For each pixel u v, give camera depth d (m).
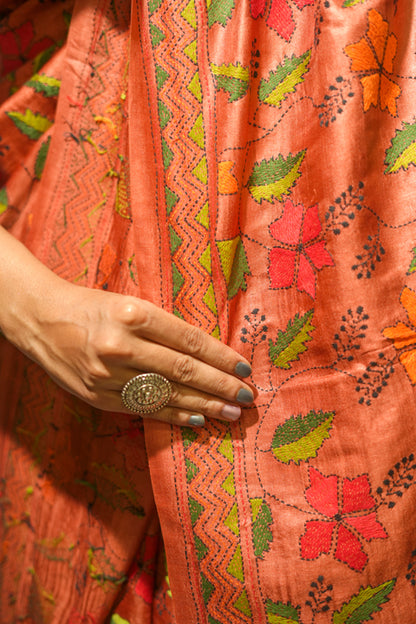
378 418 0.65
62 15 0.87
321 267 0.68
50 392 0.87
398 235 0.68
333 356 0.67
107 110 0.80
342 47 0.67
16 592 0.93
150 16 0.71
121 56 0.80
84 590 0.88
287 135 0.70
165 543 0.69
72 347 0.66
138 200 0.71
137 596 0.86
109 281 0.79
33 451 0.90
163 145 0.70
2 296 0.72
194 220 0.69
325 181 0.67
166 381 0.65
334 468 0.66
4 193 0.92
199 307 0.69
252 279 0.71
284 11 0.71
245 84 0.69
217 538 0.67
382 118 0.68
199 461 0.68
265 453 0.68
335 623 0.65
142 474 0.82
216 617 0.68
